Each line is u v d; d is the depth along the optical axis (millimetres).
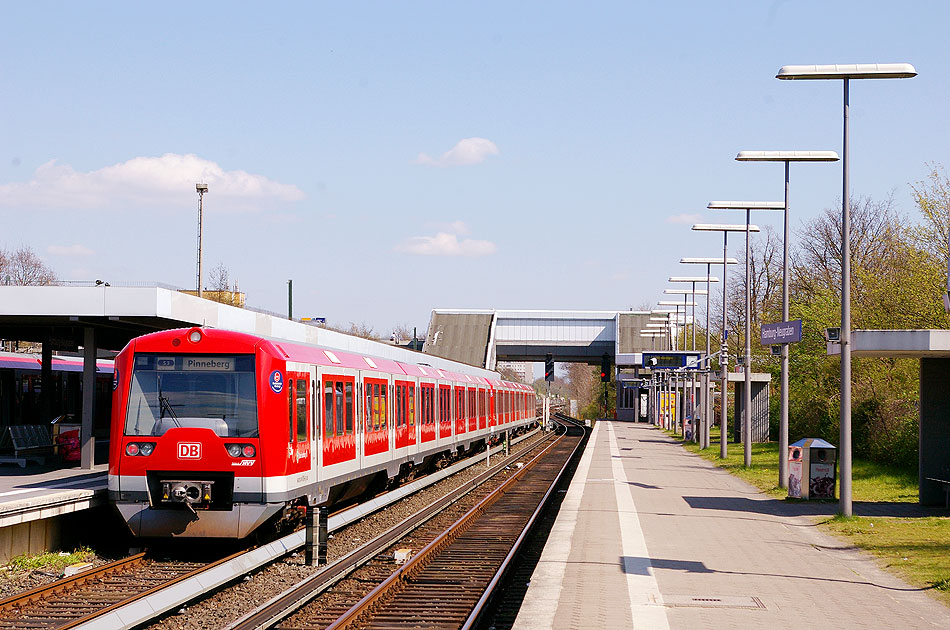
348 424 20531
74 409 33844
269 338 16984
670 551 15625
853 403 35438
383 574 14812
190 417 16094
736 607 11383
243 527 15922
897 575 13602
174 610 12266
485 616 12242
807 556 15266
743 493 25516
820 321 40688
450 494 26391
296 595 12969
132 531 16125
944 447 22344
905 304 35906
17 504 14586
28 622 11570
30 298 20375
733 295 76062
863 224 58750
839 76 19406
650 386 82562
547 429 75062
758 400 48188
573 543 16438
